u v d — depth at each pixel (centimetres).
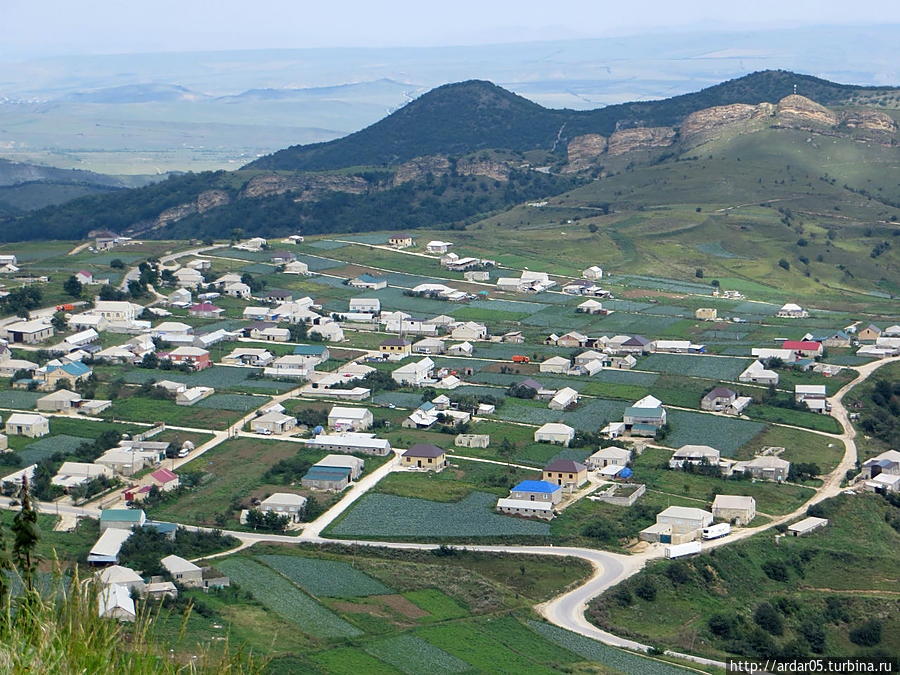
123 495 13338
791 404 17988
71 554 10962
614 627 10025
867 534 12912
